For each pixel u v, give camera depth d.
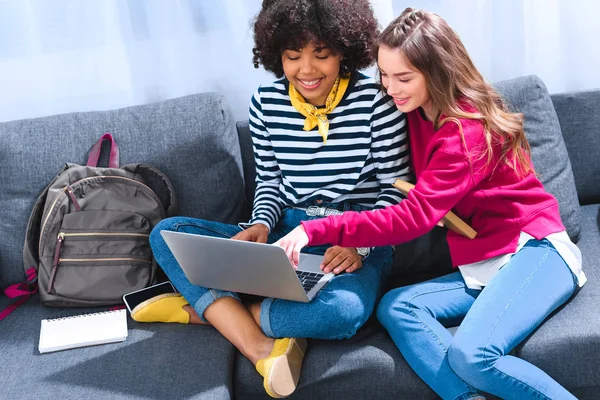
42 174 1.94
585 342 1.56
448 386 1.54
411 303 1.64
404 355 1.61
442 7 2.12
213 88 2.19
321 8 1.64
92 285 1.85
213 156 1.98
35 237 1.91
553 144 1.95
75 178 1.91
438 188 1.59
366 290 1.68
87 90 2.16
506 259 1.65
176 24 2.10
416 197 1.59
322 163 1.81
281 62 1.79
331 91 1.77
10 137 1.96
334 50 1.67
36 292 1.95
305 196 1.85
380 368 1.60
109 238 1.87
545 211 1.68
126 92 2.17
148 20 2.10
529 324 1.56
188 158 1.97
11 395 1.55
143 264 1.89
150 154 1.96
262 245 1.47
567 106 2.06
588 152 2.06
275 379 1.54
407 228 1.57
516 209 1.66
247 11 2.11
